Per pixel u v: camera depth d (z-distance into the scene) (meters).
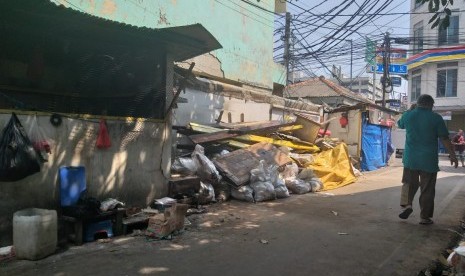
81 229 5.02
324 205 7.81
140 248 4.92
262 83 16.36
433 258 4.69
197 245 5.05
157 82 7.06
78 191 5.32
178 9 11.27
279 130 12.11
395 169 15.63
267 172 8.66
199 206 7.33
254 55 15.70
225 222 6.28
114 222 5.46
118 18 9.27
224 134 9.80
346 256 4.69
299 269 4.25
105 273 4.09
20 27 5.60
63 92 6.29
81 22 5.57
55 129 5.21
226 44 13.75
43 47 5.99
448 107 32.38
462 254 4.09
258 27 15.94
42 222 4.47
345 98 28.64
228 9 13.83
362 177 12.60
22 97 5.91
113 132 6.01
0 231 4.65
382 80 23.19
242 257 4.61
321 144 13.24
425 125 6.26
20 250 4.41
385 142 17.33
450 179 12.27
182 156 8.54
